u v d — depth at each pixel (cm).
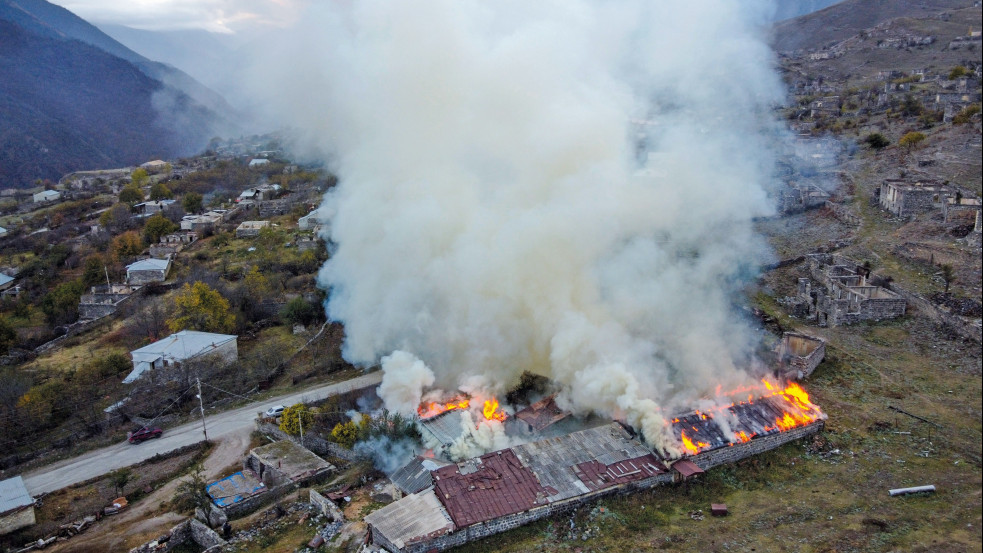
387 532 3244
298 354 6438
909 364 4578
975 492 3341
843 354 4822
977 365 4372
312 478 4147
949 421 3931
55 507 4159
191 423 5188
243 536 3628
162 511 4044
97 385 6069
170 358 6069
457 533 3272
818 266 6181
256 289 7794
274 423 4994
